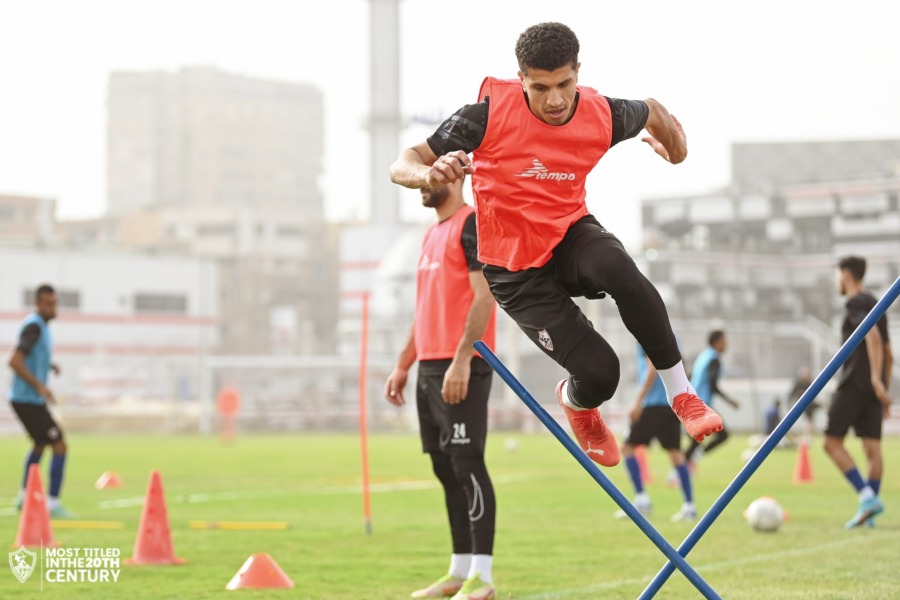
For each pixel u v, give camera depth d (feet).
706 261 349.20
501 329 282.56
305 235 650.84
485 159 31.27
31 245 376.48
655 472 119.03
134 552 51.55
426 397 44.04
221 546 57.31
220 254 635.25
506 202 31.30
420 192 44.04
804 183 395.14
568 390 33.19
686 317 304.30
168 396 300.40
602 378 31.32
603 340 31.76
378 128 419.13
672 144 33.88
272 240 642.63
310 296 640.58
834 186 378.12
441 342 43.14
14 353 72.79
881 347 63.72
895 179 372.79
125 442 212.02
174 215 647.15
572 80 30.09
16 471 125.29
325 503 82.89
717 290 349.61
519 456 151.53
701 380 94.68
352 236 418.10
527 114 30.76
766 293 360.48
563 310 31.83
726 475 112.37
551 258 31.71
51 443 73.82
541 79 29.86
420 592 42.57
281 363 287.07
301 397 298.97
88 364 324.19
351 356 299.38
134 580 46.03
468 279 42.91
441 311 43.24
